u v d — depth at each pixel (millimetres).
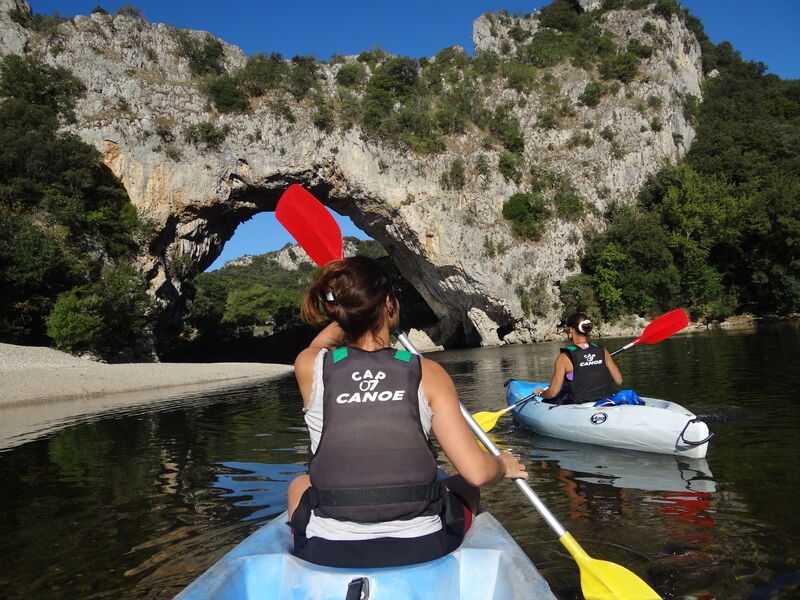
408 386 1663
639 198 41531
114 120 31625
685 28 54688
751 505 3357
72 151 29031
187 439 6918
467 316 39188
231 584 1642
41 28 34438
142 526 3619
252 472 4980
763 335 20219
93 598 2619
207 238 35312
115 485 4758
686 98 49469
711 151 44875
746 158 42719
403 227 37219
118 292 26062
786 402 6613
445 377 1745
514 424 6574
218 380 17750
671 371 10734
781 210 34656
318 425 1704
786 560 2598
